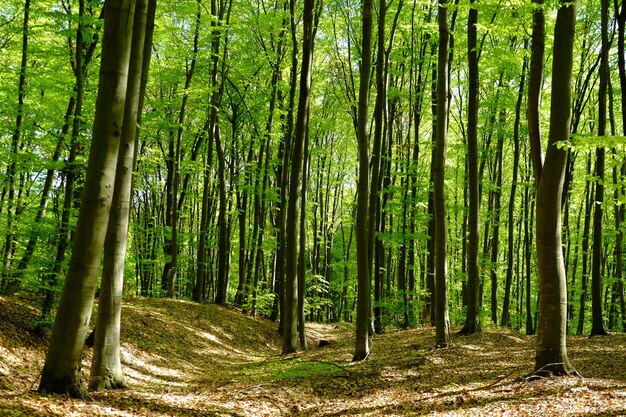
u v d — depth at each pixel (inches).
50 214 588.7
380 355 542.9
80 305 272.4
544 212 345.7
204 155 1080.8
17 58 701.9
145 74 476.4
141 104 476.4
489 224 1070.4
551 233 344.5
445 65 547.2
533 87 356.5
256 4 923.4
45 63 567.5
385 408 324.5
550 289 346.3
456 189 1066.7
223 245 939.3
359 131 516.4
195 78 928.9
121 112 276.2
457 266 1348.4
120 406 287.3
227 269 1056.8
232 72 920.9
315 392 400.5
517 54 542.3
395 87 957.8
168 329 621.6
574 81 863.1
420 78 901.2
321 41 976.3
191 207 1267.2
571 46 339.9
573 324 1242.6
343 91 1044.5
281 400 368.5
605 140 292.0
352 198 1641.2
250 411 331.9
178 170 863.1
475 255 658.8
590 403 267.6
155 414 286.4
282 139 984.3
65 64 589.3
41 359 394.6
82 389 280.2
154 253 1046.4
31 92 583.2
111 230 338.6
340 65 1096.2
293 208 619.8
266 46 906.1
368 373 442.6
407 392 368.5
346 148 1412.4
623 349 506.6
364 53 515.2
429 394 351.3
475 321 661.3
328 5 865.5
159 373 478.0
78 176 486.0
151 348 536.7
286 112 868.6
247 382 424.5
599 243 658.8
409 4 800.9
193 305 799.7
